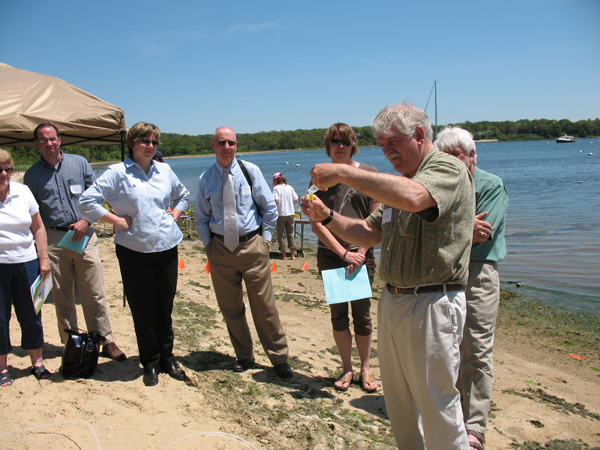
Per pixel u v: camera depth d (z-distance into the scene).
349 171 1.86
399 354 2.15
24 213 3.03
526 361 4.63
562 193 20.11
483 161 53.78
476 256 2.86
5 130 4.48
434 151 2.05
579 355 4.83
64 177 3.65
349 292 3.02
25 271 3.02
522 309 6.34
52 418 2.58
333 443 2.63
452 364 2.01
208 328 4.68
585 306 6.44
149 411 2.74
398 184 1.79
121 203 3.06
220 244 3.45
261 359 4.01
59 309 3.60
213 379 3.34
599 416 3.46
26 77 5.08
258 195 3.52
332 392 3.46
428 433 2.07
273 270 8.30
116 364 3.43
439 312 1.99
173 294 3.28
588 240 10.55
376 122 2.09
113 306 4.95
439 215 1.85
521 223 13.02
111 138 5.54
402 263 2.06
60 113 4.76
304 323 5.33
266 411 2.93
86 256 3.47
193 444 2.45
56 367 3.29
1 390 2.88
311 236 12.96
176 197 3.68
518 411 3.48
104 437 2.44
